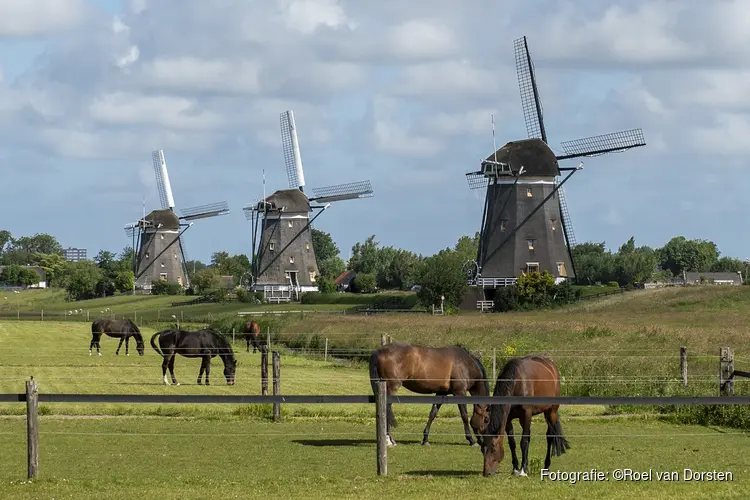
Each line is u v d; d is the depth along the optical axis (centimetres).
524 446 1956
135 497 1686
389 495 1698
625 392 3272
